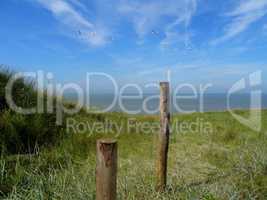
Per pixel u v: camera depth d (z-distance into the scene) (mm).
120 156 6098
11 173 4340
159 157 4207
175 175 4930
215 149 6691
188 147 7000
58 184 3939
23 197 3549
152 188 4152
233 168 5035
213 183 4406
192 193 3848
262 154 5305
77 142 6285
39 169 4547
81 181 4109
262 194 3984
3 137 5312
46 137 6023
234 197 3697
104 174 2250
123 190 4008
